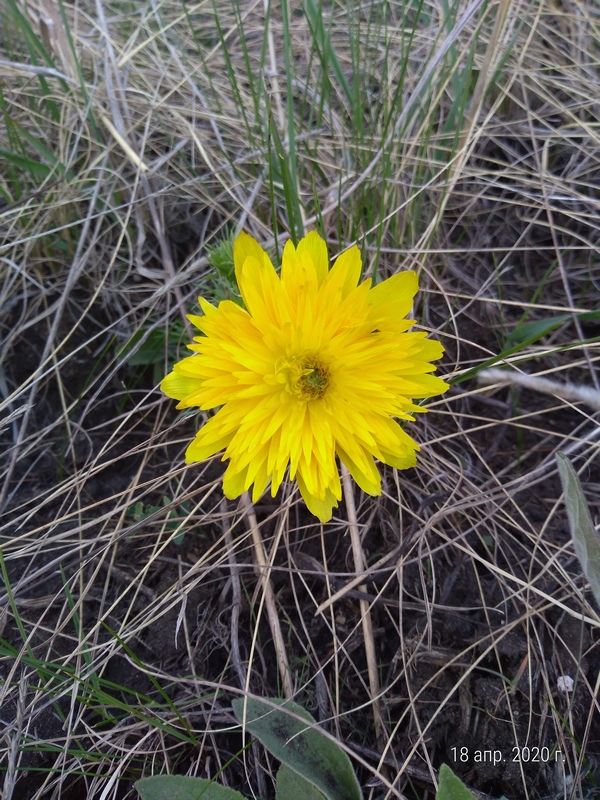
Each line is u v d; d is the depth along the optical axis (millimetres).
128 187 191
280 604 147
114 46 211
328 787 117
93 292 186
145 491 152
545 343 179
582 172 196
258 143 198
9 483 163
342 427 133
